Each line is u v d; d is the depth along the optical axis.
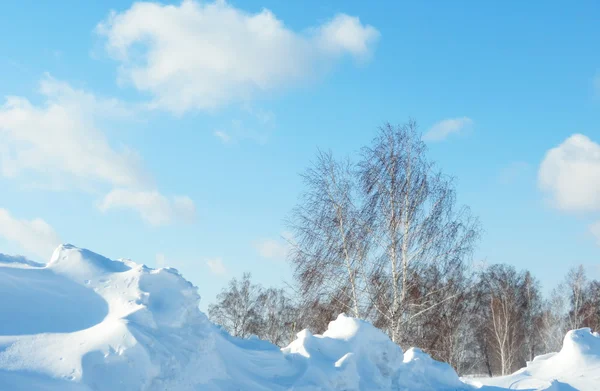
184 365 5.21
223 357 6.20
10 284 5.17
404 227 15.23
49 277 5.53
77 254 5.91
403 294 14.80
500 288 33.00
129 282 5.60
